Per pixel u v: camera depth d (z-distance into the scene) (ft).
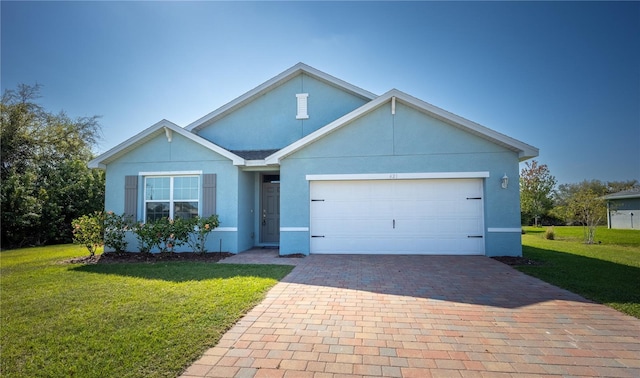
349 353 11.09
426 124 31.94
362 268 25.58
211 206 34.37
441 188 32.24
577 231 71.00
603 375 9.67
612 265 26.53
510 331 13.01
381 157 32.40
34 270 25.61
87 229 32.37
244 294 17.74
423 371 9.89
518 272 23.97
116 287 19.69
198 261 29.66
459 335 12.62
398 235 32.63
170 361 10.42
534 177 91.45
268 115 41.45
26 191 51.19
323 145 33.14
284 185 33.37
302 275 23.11
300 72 41.04
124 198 35.45
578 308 15.81
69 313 15.08
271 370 9.94
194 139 34.17
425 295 18.08
